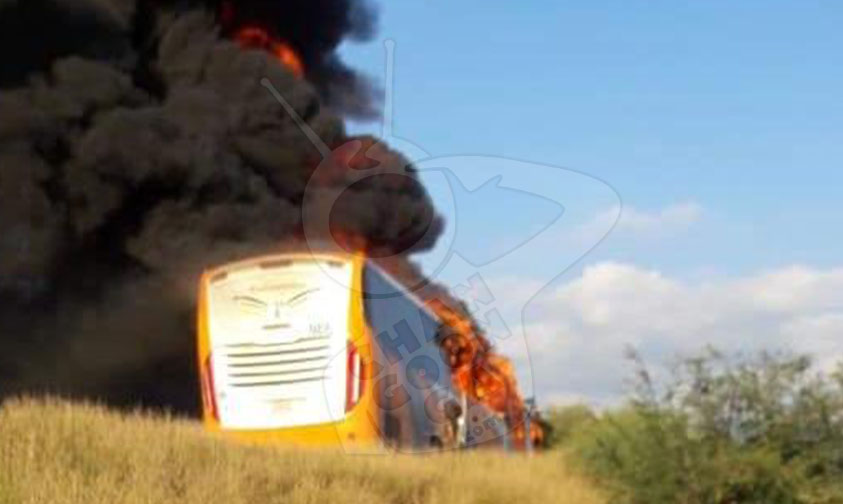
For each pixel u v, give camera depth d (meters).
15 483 11.68
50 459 12.67
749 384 15.47
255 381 17.16
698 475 15.33
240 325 17.41
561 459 17.77
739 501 15.30
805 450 15.26
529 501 16.05
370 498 14.20
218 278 17.62
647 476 15.70
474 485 15.88
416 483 15.41
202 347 17.53
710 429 15.51
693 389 15.66
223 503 12.62
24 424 13.57
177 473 13.23
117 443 13.68
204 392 17.38
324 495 13.74
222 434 15.89
